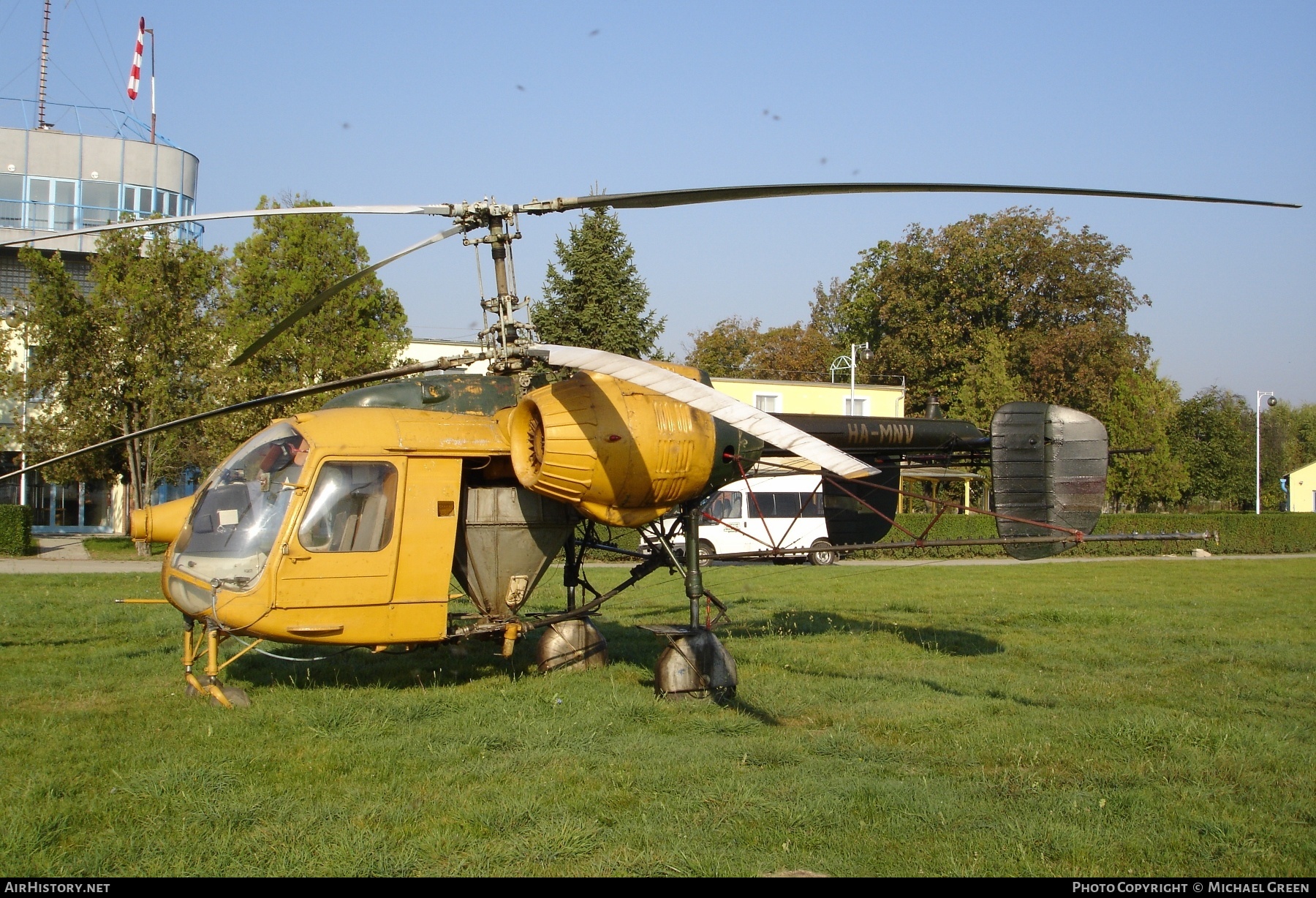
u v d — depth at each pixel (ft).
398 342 91.50
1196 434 188.96
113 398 83.87
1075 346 140.67
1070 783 20.20
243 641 33.65
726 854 16.07
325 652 34.04
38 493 111.45
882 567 84.58
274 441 26.76
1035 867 15.87
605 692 27.81
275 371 84.89
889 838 17.06
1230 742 22.98
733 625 43.86
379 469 26.48
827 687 29.09
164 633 38.01
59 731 22.59
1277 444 213.05
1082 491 33.50
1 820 16.69
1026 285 145.89
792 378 199.52
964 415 127.65
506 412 28.73
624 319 101.04
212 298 91.56
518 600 29.45
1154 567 85.05
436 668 31.14
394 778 19.62
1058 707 27.17
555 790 19.11
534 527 29.12
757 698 27.43
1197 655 35.81
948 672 32.14
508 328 26.35
